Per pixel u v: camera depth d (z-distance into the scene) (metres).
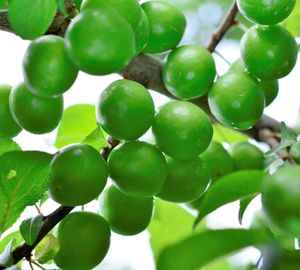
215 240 0.46
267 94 0.62
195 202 0.64
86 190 0.55
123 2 0.54
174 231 0.66
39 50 0.54
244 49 0.59
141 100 0.55
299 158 0.58
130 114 0.55
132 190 0.56
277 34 0.59
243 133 0.64
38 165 0.54
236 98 0.59
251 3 0.57
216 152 0.62
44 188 0.55
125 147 0.56
